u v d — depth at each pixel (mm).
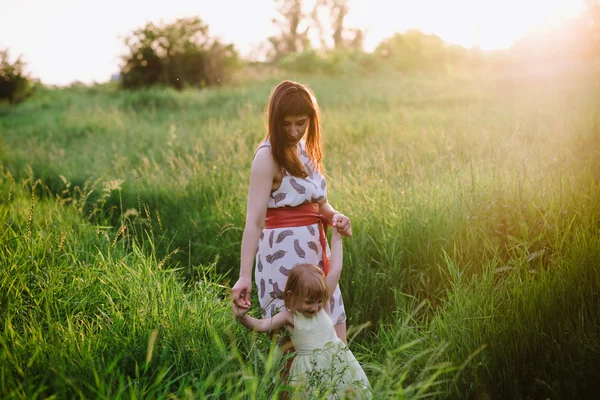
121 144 9789
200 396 2330
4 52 23328
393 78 22938
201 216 5809
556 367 2887
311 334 2805
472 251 4062
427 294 4004
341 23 47531
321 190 3109
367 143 8102
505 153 5281
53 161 8930
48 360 2596
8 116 18641
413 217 4402
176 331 2936
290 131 2865
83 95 22875
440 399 2881
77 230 4836
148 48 23531
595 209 3963
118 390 2369
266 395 2484
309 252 3010
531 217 4164
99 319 3109
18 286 3305
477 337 3082
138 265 3766
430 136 7680
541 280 3318
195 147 8336
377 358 3318
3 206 5121
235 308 2801
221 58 23656
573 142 5359
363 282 4117
